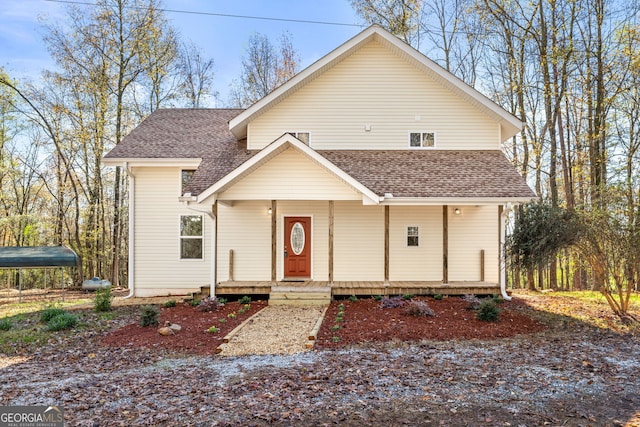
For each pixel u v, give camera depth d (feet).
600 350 25.67
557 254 40.55
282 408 16.84
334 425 15.34
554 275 62.90
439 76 46.44
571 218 36.58
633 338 28.73
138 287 47.57
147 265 47.62
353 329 30.04
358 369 21.83
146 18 71.31
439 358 23.80
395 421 15.69
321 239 46.47
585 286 66.28
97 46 70.33
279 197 39.78
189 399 18.02
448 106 47.50
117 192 74.90
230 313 36.86
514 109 70.95
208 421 15.78
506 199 39.11
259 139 47.47
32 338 29.78
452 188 40.42
